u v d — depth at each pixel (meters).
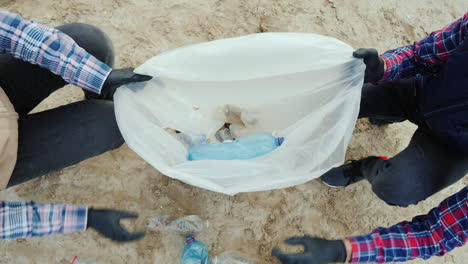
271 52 1.16
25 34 0.99
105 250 1.62
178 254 1.66
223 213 1.72
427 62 1.30
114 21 1.90
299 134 1.29
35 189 1.64
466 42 1.15
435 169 1.40
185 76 1.17
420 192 1.43
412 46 1.33
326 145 1.25
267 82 1.25
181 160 1.34
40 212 1.00
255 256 1.69
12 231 0.97
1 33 0.99
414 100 1.48
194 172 1.23
